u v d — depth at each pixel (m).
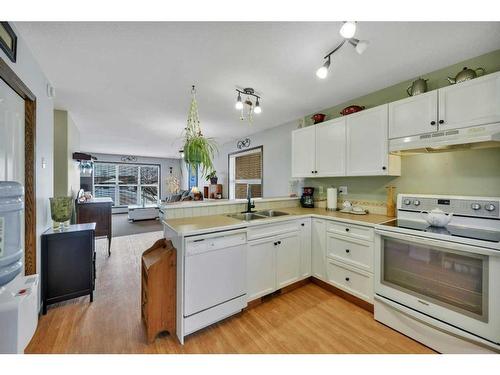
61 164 3.14
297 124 3.69
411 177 2.28
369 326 1.82
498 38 1.60
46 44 1.63
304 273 2.49
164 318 1.66
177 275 1.68
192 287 1.66
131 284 2.59
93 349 1.55
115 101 2.80
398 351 1.54
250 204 2.66
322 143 2.80
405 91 2.29
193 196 3.72
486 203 1.67
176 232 1.67
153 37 1.56
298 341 1.64
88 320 1.88
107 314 1.97
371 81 2.29
